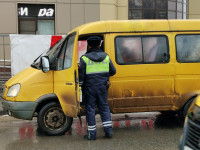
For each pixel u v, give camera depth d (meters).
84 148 4.91
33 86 5.57
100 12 14.76
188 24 6.05
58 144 5.17
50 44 8.82
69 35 5.73
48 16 14.66
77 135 5.76
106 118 5.42
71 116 5.34
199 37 6.07
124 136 5.63
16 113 5.55
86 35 5.62
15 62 8.74
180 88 5.96
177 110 6.11
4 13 14.03
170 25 5.99
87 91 5.32
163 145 5.02
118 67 5.75
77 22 14.63
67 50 5.63
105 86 5.36
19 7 14.36
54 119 5.71
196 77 6.01
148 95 5.87
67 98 5.40
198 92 6.00
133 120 7.08
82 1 14.61
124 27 5.82
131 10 16.39
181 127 6.29
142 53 5.86
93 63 5.28
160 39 5.93
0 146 5.11
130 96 5.81
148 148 4.86
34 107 5.56
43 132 5.99
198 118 2.83
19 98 5.52
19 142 5.34
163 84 5.90
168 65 5.91
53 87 5.64
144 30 5.89
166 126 6.41
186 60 6.00
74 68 5.21
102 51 5.45
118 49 5.78
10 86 5.71
